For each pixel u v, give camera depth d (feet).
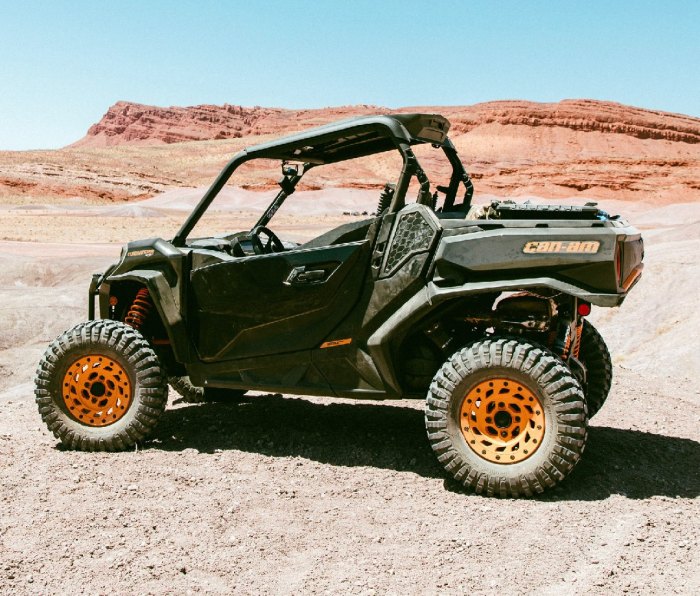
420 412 20.24
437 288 14.62
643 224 306.96
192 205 419.95
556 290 14.69
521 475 13.62
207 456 16.42
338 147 17.85
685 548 11.76
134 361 16.62
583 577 10.84
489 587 10.62
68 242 140.77
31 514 13.19
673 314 37.70
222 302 16.85
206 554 11.63
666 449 16.90
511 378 13.71
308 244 16.92
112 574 10.98
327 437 17.69
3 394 24.91
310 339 16.12
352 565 11.29
